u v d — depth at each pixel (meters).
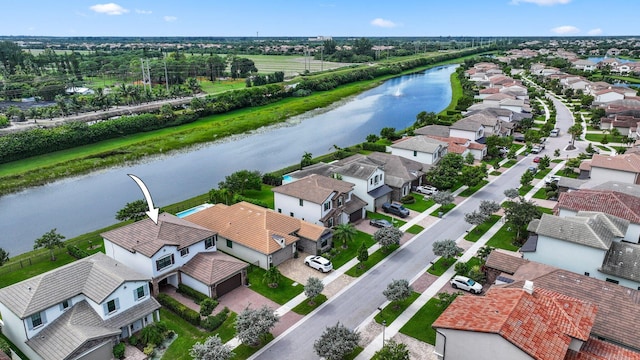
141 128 127.75
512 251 56.03
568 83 183.62
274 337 40.50
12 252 61.12
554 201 72.31
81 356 35.94
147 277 44.03
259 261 52.59
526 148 102.06
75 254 55.41
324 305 45.41
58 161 100.69
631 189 61.41
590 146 96.88
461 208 70.19
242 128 134.25
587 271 46.88
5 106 154.75
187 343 39.97
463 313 32.03
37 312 36.62
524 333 28.58
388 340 37.47
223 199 69.12
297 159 101.56
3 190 85.31
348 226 57.38
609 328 35.72
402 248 57.53
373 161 76.69
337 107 168.62
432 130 104.50
